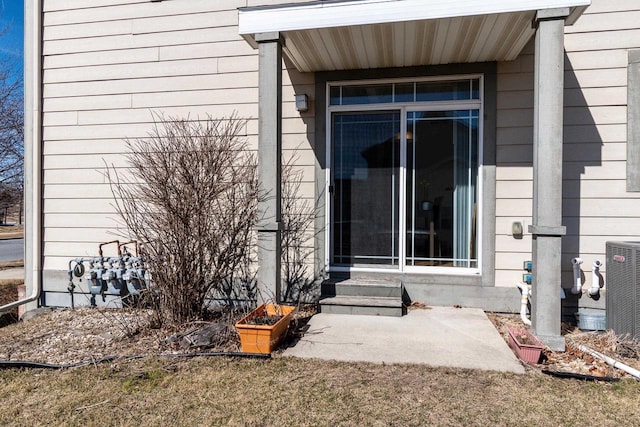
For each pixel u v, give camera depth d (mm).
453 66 4402
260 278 3787
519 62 4270
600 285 4078
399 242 4617
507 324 3941
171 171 3836
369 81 4605
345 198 4758
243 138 4785
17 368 2979
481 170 4371
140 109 5020
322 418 2246
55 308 5043
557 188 3205
